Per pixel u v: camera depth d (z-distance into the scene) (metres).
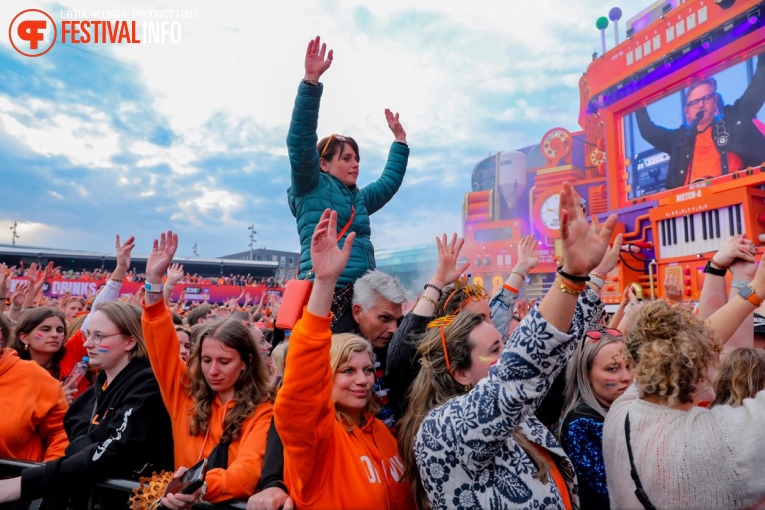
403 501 1.85
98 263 26.86
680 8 12.82
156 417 2.27
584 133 17.98
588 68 15.77
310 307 1.57
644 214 11.72
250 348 2.23
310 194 2.95
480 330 1.76
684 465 1.45
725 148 11.81
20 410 2.60
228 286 20.56
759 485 1.40
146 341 2.26
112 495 2.10
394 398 2.29
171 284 3.41
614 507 1.67
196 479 1.58
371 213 3.55
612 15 16.08
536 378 1.33
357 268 2.96
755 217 9.34
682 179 12.87
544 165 19.39
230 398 2.21
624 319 2.96
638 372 1.63
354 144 3.19
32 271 4.68
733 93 11.71
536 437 1.69
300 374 1.53
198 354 2.25
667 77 13.19
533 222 18.61
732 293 2.60
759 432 1.43
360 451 1.82
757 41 11.10
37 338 3.38
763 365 2.00
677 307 1.71
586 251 1.30
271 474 1.86
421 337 2.17
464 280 2.69
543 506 1.50
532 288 16.67
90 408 2.50
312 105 2.79
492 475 1.50
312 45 2.80
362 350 1.94
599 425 1.97
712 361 1.65
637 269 11.39
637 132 14.23
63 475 2.03
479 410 1.41
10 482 2.03
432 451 1.51
